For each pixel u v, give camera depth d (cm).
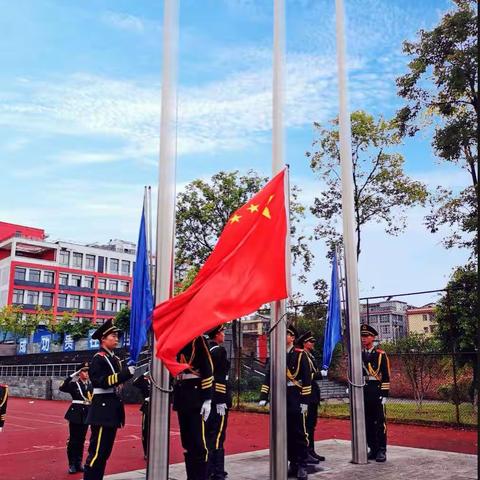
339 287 1171
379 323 2228
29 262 7012
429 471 835
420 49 1698
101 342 729
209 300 609
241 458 981
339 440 1186
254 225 659
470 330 1708
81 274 7512
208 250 2608
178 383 681
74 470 948
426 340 1952
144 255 734
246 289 629
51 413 2214
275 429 666
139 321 712
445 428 1500
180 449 1178
